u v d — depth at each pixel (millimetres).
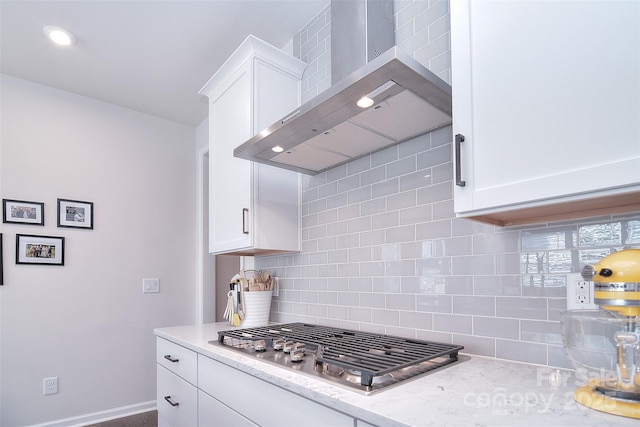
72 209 2908
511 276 1218
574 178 804
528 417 739
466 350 1313
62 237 2840
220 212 2227
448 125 1441
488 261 1280
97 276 2979
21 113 2758
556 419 727
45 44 2348
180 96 3045
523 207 920
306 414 968
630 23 748
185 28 2225
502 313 1231
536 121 874
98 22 2150
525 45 906
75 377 2814
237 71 2133
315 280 2004
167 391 1840
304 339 1410
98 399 2896
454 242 1383
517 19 926
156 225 3320
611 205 967
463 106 1019
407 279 1530
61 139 2908
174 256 3395
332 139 1569
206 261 3467
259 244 1957
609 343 794
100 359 2934
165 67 2629
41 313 2717
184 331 1944
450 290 1378
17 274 2645
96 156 3062
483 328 1274
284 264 2248
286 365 1157
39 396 2662
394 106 1290
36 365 2670
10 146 2697
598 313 859
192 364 1586
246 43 1990
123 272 3104
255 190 1972
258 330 1696
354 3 1635
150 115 3391
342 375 1038
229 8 2082
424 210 1496
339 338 1438
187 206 3527
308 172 2027
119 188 3152
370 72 1103
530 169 877
